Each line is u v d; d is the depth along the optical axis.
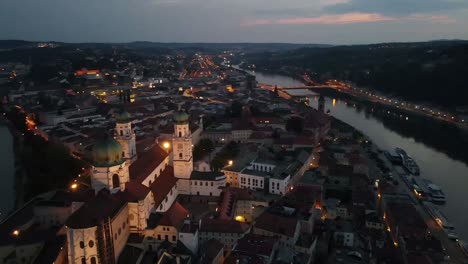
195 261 141.88
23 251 139.88
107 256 128.00
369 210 196.62
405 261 156.25
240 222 161.38
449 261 161.62
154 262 141.50
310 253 153.12
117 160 149.75
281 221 163.25
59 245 140.25
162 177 195.75
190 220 161.12
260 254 139.38
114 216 133.62
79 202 149.38
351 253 162.12
